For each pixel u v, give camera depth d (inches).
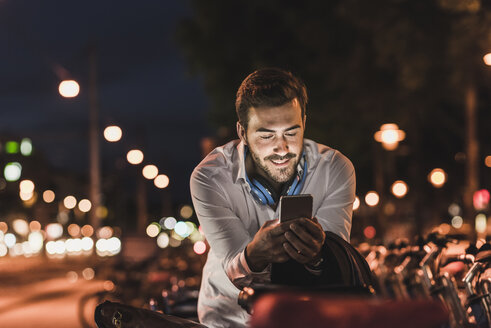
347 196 115.5
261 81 101.3
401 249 210.8
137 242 1165.1
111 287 483.5
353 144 980.6
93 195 1116.5
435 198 1487.5
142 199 1861.5
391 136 935.7
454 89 789.9
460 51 636.1
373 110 876.0
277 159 102.1
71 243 3004.4
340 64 849.5
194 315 187.0
